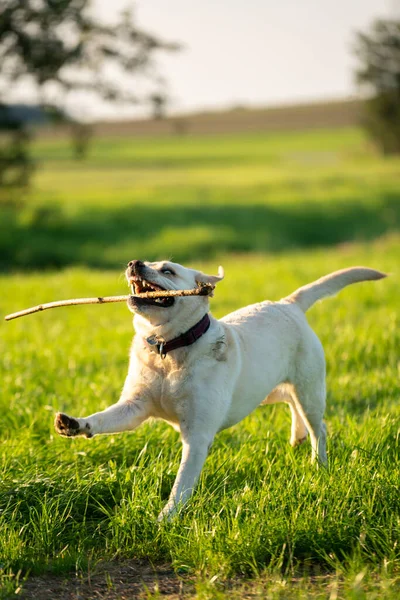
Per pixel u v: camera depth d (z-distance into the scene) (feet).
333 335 30.40
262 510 14.14
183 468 15.28
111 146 315.78
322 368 18.81
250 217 107.96
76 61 81.56
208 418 15.61
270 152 269.44
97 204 116.67
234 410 16.83
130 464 17.65
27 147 95.66
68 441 18.53
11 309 43.80
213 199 125.80
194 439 15.58
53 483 15.60
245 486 15.23
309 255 75.36
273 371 17.44
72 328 36.09
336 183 148.25
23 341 33.12
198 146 309.83
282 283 49.49
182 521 14.10
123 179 168.14
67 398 22.36
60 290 50.80
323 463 16.58
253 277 53.47
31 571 13.17
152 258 83.10
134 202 119.65
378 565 12.91
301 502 14.42
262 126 397.80
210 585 12.19
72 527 14.62
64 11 78.02
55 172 193.98
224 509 14.55
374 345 28.30
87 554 13.92
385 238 97.04
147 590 12.10
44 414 20.44
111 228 98.32
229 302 42.78
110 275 60.90
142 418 16.24
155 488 15.31
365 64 216.13
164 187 145.38
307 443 19.47
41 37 80.74
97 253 84.99
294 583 12.57
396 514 14.19
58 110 85.97
